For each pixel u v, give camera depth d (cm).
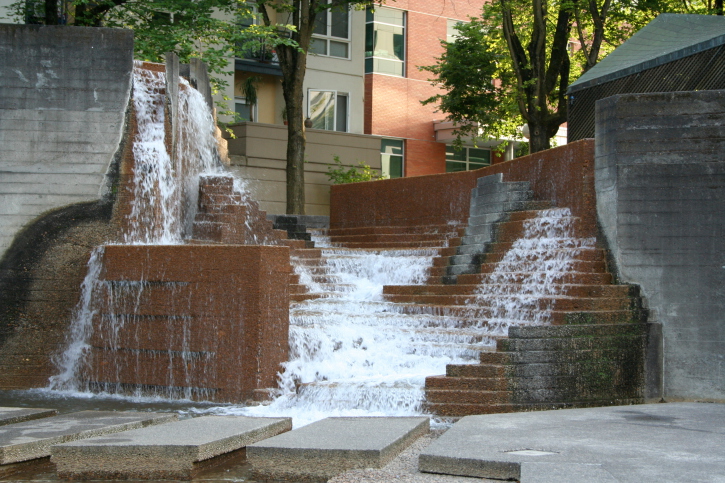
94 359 1097
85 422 790
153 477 670
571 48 2812
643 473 562
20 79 1199
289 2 2569
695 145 1111
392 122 3170
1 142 1191
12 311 1149
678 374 1083
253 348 1005
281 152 2450
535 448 652
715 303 1085
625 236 1123
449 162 3341
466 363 991
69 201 1188
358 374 1058
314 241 1825
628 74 1398
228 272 1022
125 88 1210
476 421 794
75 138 1200
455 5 3331
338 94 2964
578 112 1523
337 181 2484
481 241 1447
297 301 1332
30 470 698
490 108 2714
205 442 685
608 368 1018
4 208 1177
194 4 1803
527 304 1138
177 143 1370
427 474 620
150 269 1063
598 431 734
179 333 1040
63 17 1897
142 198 1227
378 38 3136
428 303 1324
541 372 959
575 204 1266
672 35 1535
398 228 1817
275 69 2764
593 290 1094
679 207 1109
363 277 1517
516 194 1421
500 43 2669
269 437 770
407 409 934
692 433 725
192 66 1594
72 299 1157
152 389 1052
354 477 610
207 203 1490
